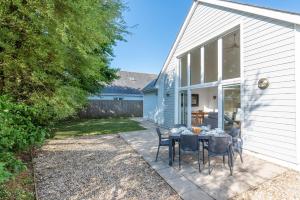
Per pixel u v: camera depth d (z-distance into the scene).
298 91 5.00
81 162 6.04
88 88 10.91
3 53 4.56
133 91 26.67
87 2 4.96
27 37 4.68
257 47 6.10
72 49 5.41
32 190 4.21
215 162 5.71
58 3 4.72
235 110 7.04
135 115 23.23
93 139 9.53
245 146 6.51
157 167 5.40
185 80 10.78
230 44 7.38
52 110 5.56
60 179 4.82
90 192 4.17
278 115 5.46
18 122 3.68
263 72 5.91
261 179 4.47
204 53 9.01
